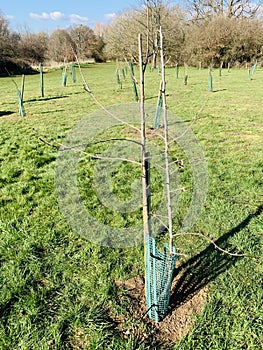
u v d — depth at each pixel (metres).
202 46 35.91
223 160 6.27
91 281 3.02
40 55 41.62
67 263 3.28
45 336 2.44
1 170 5.90
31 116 11.20
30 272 3.11
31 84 23.28
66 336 2.46
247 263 3.24
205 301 2.78
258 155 6.61
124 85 20.69
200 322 2.55
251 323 2.53
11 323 2.55
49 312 2.66
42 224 4.00
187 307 2.73
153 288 2.48
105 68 37.22
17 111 12.16
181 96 15.40
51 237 3.69
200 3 37.97
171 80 22.73
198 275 3.09
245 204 4.49
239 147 7.25
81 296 2.84
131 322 2.58
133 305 2.77
